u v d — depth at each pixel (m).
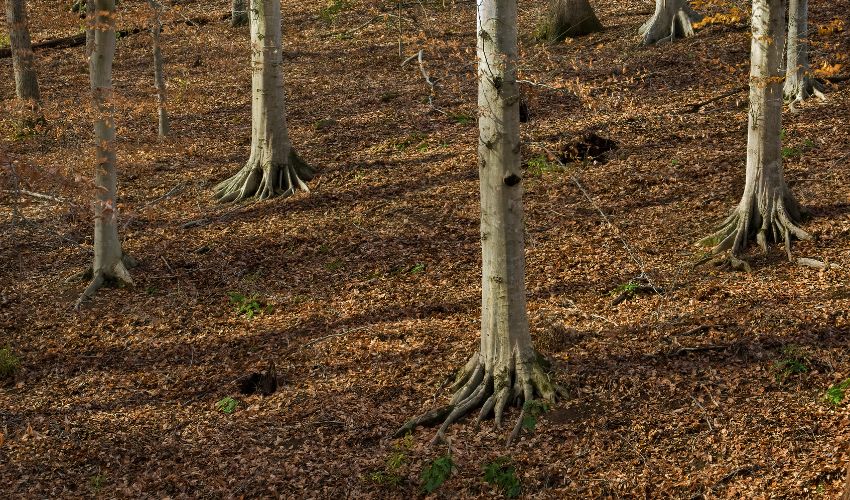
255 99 15.83
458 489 8.21
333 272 12.93
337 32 25.22
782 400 8.62
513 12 8.12
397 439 9.03
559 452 8.50
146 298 12.76
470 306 11.47
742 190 13.36
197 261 13.74
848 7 20.61
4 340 11.80
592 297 11.26
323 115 19.22
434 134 17.44
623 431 8.62
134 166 15.68
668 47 20.03
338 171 16.30
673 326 10.22
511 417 9.06
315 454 8.95
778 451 7.96
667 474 8.01
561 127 16.67
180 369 10.84
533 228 13.33
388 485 8.37
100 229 13.07
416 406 9.52
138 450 9.30
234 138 18.88
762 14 11.09
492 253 9.05
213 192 16.33
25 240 14.77
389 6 25.81
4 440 9.55
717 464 7.99
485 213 8.95
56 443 9.48
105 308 12.53
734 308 10.37
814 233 11.70
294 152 16.20
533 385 9.23
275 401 9.91
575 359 9.85
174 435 9.52
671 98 17.38
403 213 14.39
